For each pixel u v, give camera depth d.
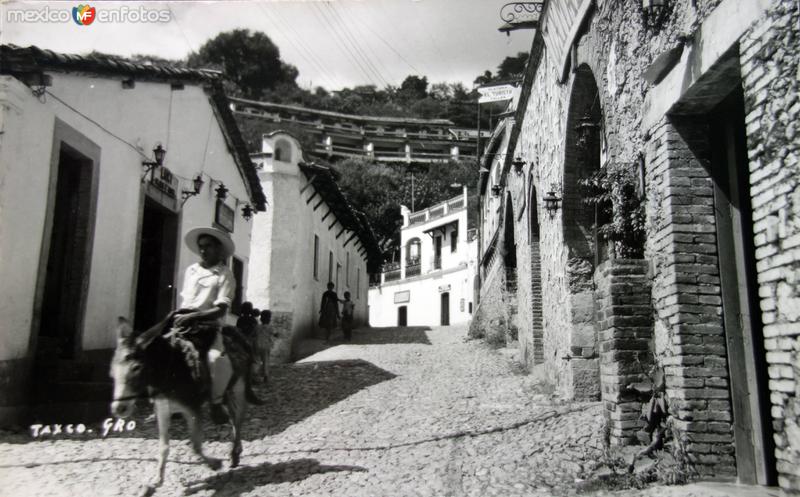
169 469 6.41
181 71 11.36
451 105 53.81
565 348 9.70
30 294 7.81
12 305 7.46
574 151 9.32
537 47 10.99
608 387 6.21
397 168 52.78
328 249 25.39
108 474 6.16
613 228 6.41
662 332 5.73
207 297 6.27
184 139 12.23
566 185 9.52
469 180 49.03
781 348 4.28
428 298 44.56
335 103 55.53
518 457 6.46
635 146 6.39
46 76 7.68
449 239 43.22
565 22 8.70
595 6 7.61
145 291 11.88
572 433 6.97
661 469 5.34
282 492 5.73
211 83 12.44
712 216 5.52
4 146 7.27
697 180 5.55
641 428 5.88
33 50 7.55
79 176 9.16
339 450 7.19
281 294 19.06
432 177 51.03
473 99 51.88
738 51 4.67
